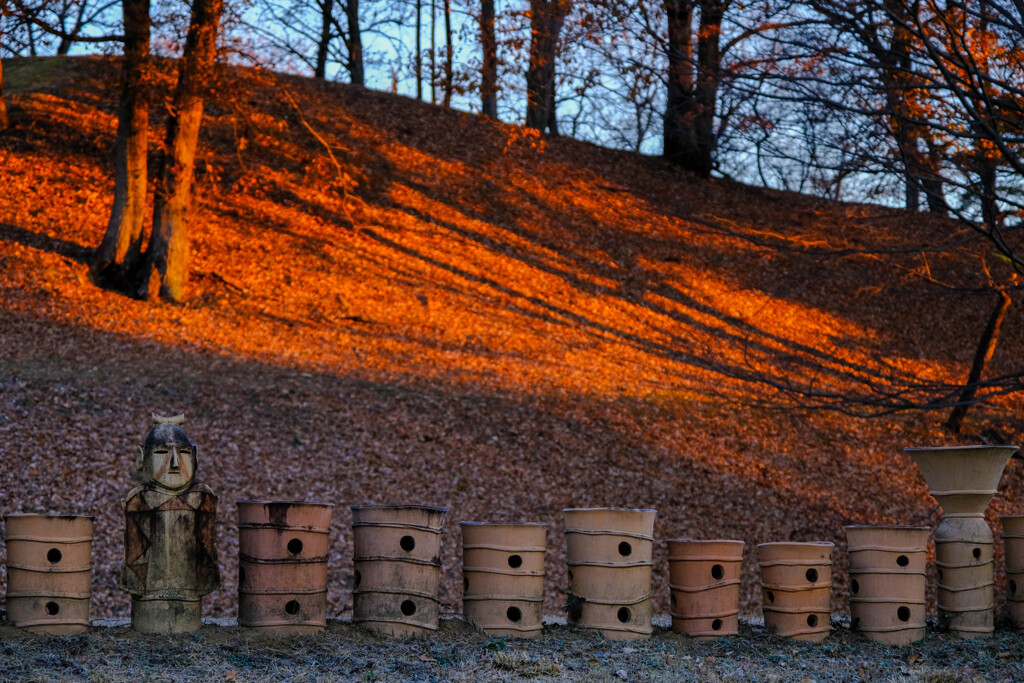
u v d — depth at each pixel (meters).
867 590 8.16
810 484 17.41
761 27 9.53
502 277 24.34
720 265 27.19
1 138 25.91
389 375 18.50
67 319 18.53
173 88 19.59
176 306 19.98
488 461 16.02
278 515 7.23
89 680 5.83
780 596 8.11
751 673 6.89
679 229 28.88
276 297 21.17
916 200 11.28
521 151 31.83
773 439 18.81
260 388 17.05
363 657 6.74
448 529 14.20
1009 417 21.59
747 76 9.54
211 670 6.22
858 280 26.83
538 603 7.62
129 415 15.35
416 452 15.88
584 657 7.05
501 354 20.45
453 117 33.38
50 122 27.27
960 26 9.40
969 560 8.30
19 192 23.33
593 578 7.77
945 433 20.38
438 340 20.61
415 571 7.40
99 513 12.94
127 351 17.81
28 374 16.11
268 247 23.41
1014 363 24.89
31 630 6.74
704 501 16.12
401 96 34.38
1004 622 8.77
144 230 22.73
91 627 7.10
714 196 31.62
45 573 6.82
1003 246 9.55
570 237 27.33
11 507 12.60
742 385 21.02
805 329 24.72
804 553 8.16
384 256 24.11
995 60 9.59
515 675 6.45
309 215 25.48
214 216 24.42
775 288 26.16
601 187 30.77
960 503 8.44
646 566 7.84
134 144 20.38
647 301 24.62
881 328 25.52
